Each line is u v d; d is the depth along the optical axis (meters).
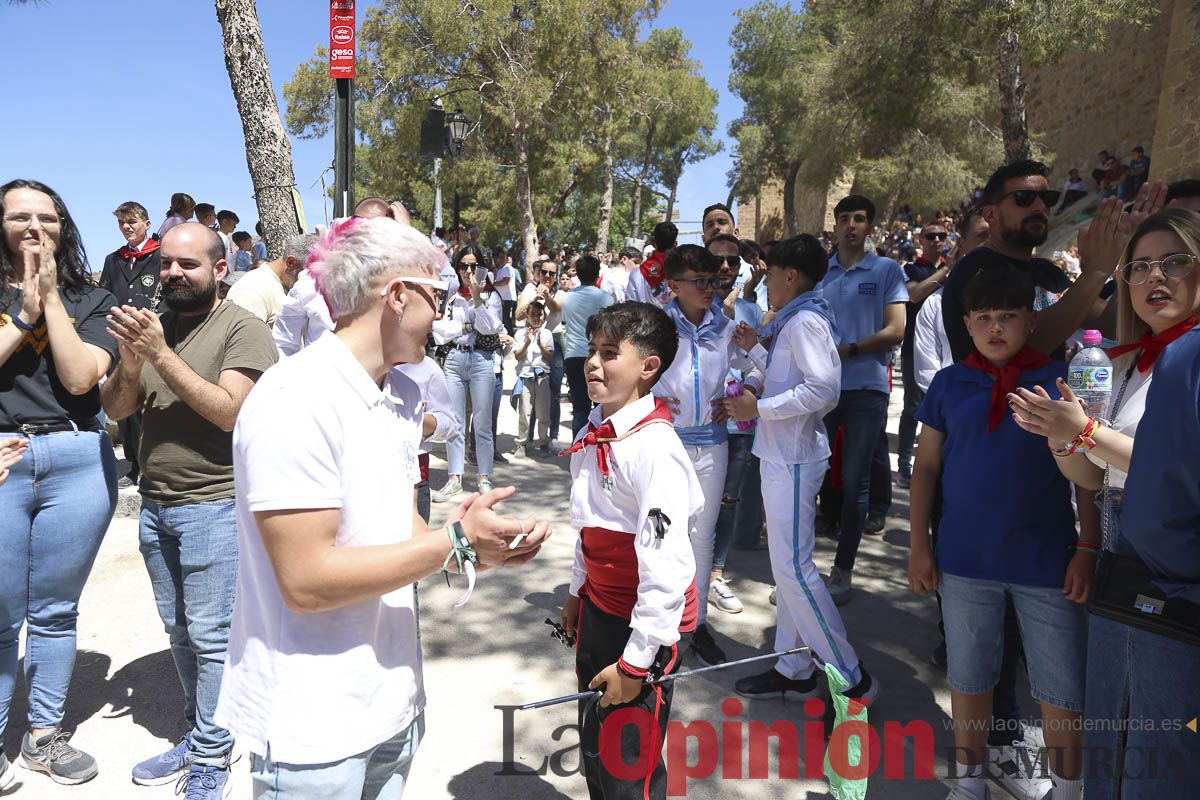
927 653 3.88
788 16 32.41
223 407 2.62
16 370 2.77
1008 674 3.06
